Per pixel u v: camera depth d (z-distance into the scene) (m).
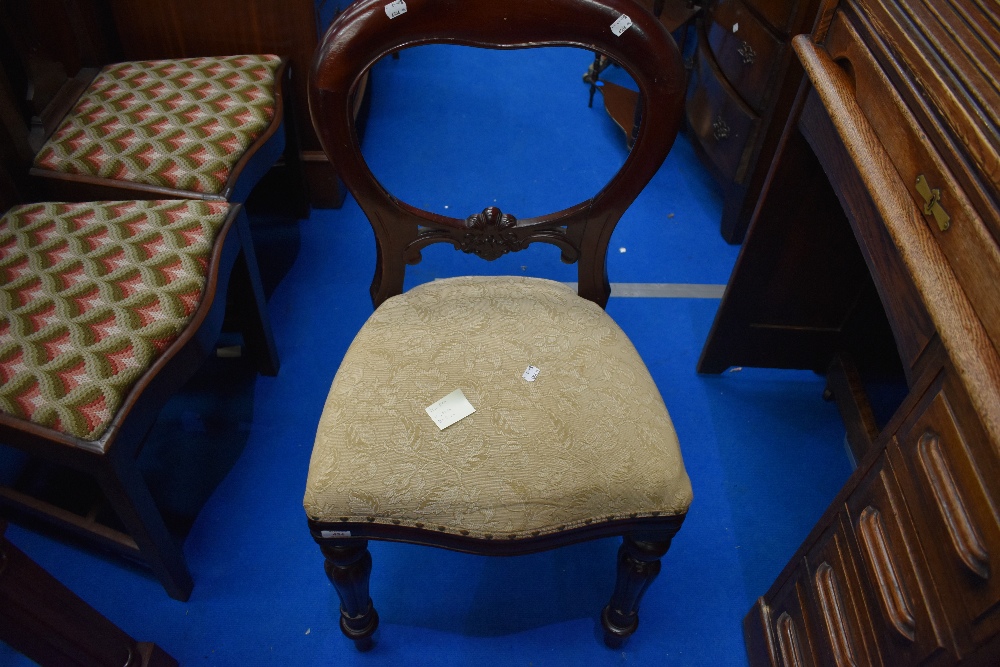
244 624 1.30
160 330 1.08
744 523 1.47
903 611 0.84
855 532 0.95
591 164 2.32
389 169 2.25
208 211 1.28
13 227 1.21
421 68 2.69
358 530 0.98
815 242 1.43
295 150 1.90
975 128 0.75
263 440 1.55
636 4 0.88
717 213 2.18
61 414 0.97
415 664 1.26
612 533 1.01
